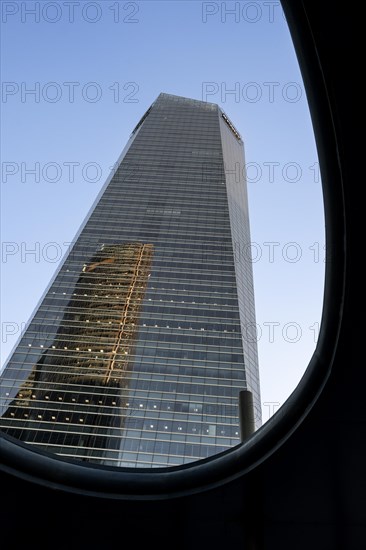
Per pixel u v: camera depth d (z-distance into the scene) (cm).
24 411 9538
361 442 1507
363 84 1116
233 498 1634
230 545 1752
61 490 1563
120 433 9162
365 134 1169
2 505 1595
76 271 12738
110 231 13825
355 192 1240
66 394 9869
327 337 1423
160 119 19338
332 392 1438
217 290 12281
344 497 1620
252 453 1594
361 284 1328
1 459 1508
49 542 1742
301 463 1559
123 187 15450
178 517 1673
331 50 1093
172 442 9012
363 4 1032
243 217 16900
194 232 13900
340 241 1318
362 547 1712
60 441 9025
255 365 11644
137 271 12712
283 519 1684
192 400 9725
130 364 10450
